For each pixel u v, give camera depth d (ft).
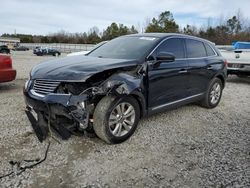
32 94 11.91
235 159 11.32
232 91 27.32
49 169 9.98
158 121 15.89
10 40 249.55
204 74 17.89
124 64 12.53
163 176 9.87
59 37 287.89
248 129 15.24
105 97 11.53
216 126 15.58
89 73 11.22
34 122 12.31
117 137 12.09
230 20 167.43
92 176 9.68
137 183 9.39
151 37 15.39
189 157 11.41
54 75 11.65
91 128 11.82
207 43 19.31
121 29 227.20
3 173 9.57
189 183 9.47
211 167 10.61
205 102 18.99
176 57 15.57
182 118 16.76
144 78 13.07
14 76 21.77
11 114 15.71
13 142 11.96
